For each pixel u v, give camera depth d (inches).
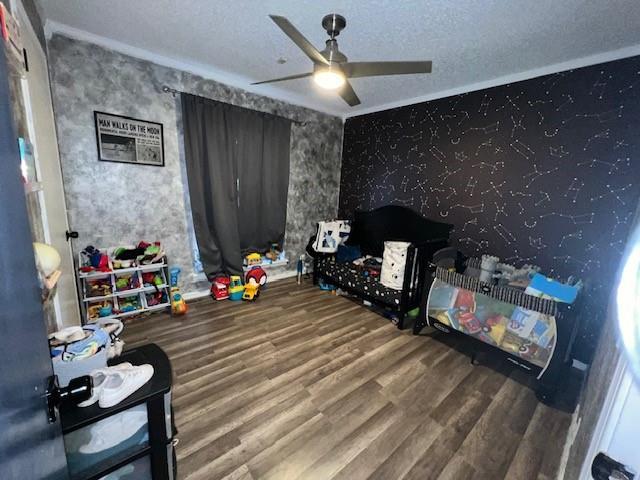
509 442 58.4
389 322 108.0
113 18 75.7
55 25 79.4
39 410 19.0
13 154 17.9
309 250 141.5
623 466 18.0
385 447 55.9
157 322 100.4
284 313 111.7
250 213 130.3
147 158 101.6
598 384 45.4
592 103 82.5
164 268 104.5
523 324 74.3
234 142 118.6
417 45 80.5
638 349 16.1
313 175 153.9
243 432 57.6
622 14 62.9
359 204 156.0
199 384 70.8
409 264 99.7
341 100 136.1
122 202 99.0
